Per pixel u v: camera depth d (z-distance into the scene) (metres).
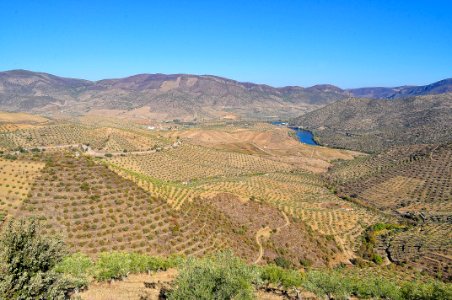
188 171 178.25
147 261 50.72
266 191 150.62
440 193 171.25
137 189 81.44
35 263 21.36
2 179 71.56
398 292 47.22
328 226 117.38
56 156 82.81
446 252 99.81
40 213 65.62
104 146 189.25
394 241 112.31
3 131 188.38
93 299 36.66
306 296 47.97
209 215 87.12
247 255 76.19
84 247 61.34
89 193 73.62
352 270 82.50
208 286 23.95
